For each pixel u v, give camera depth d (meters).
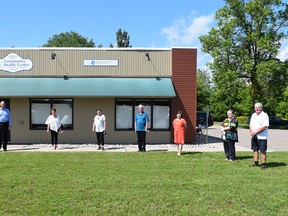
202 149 17.28
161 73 20.52
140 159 13.38
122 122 20.22
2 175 10.05
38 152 15.50
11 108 19.91
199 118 32.12
